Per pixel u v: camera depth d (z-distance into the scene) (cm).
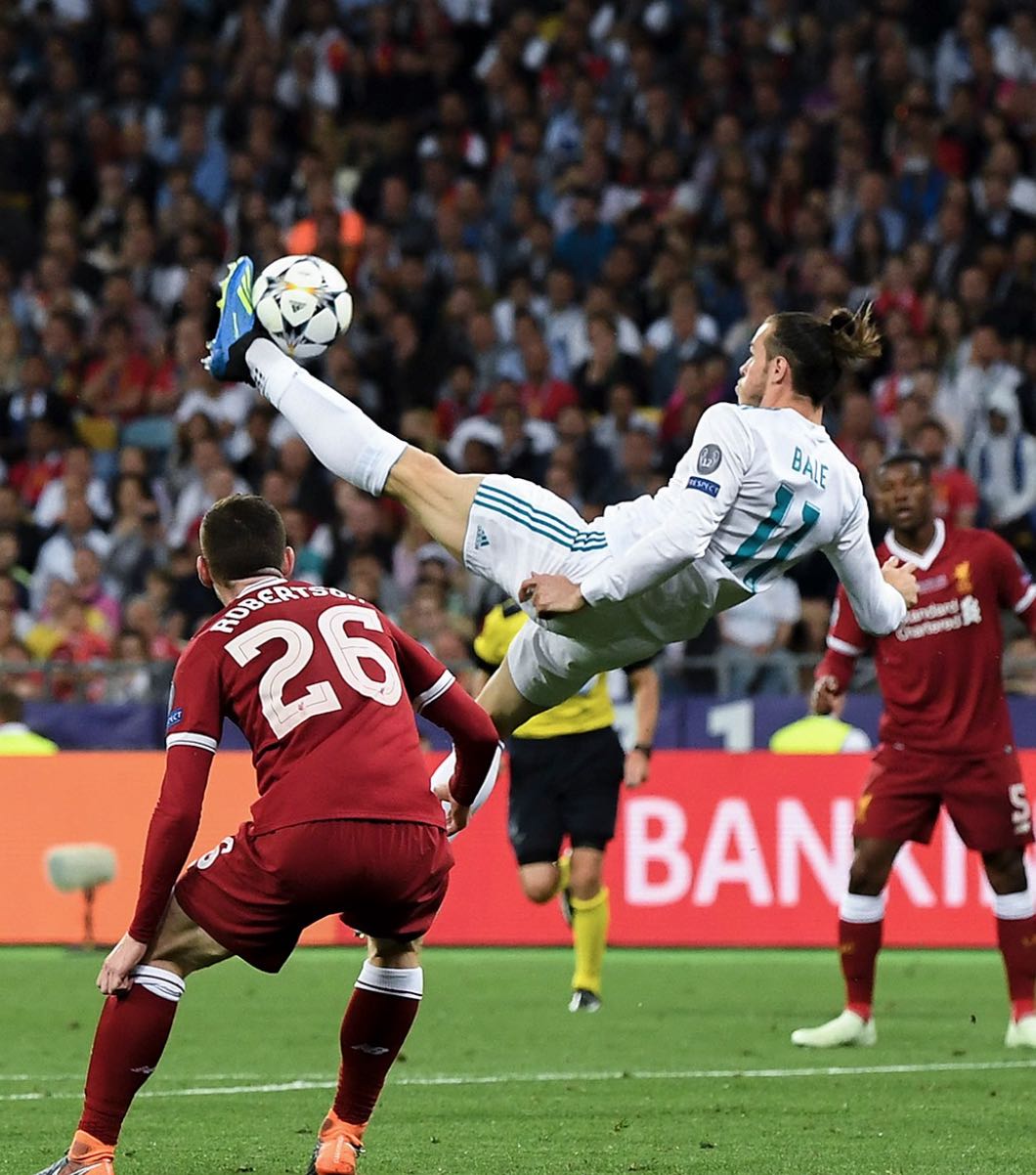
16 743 4266
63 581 5116
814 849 4031
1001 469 5006
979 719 2722
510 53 6625
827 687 2809
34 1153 1808
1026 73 6122
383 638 1645
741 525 1820
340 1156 1633
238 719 1597
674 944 4091
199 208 6425
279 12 7031
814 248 5741
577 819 3117
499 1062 2534
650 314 5791
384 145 6612
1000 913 2716
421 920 1617
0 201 6862
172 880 1545
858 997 2705
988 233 5478
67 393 6119
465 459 5216
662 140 6206
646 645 1880
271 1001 3272
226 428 5797
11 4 7250
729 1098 2197
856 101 5975
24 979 3581
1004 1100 2175
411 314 6009
